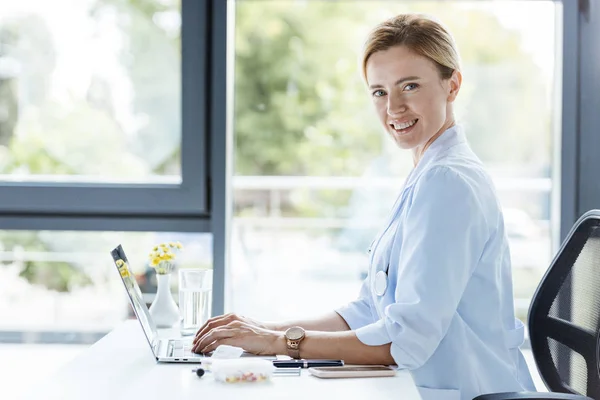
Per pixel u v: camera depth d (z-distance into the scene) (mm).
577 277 1686
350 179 4926
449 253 1479
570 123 2561
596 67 2545
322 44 6668
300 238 4500
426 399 1518
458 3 5543
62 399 1252
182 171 2568
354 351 1467
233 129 2645
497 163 4723
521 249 3826
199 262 2643
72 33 2627
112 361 1513
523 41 4730
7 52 2639
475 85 4762
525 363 1727
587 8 2533
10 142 2639
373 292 1679
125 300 2959
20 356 2906
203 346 1543
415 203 1540
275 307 4281
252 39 6684
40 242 2877
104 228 2590
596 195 2566
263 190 5238
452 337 1541
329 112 6672
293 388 1296
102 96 2629
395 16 1671
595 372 1589
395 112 1641
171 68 2600
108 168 2627
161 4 2592
